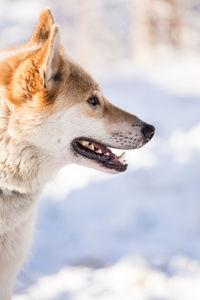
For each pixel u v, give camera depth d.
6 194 3.26
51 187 7.27
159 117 10.04
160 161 7.78
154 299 4.08
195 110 10.18
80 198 6.80
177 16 19.61
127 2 28.98
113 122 3.77
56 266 4.98
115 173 3.78
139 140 3.86
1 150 3.22
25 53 3.61
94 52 28.19
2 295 3.49
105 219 6.11
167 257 4.89
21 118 3.24
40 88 3.24
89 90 3.63
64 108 3.44
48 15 3.89
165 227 5.74
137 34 19.89
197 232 5.52
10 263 3.42
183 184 6.88
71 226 6.04
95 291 4.33
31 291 4.38
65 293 4.34
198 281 4.31
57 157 3.51
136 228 5.84
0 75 3.34
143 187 6.94
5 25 32.88
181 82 12.57
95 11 28.31
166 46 19.23
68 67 3.55
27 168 3.33
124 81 13.27
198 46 20.94
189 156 7.79
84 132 3.61
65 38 29.69
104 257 5.06
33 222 3.63
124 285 4.39
